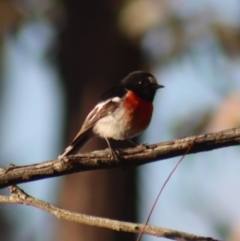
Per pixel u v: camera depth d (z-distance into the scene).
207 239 7.27
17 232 14.60
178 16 12.34
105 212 13.86
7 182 7.77
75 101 14.35
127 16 12.80
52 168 7.77
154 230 7.42
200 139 7.65
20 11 13.47
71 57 14.42
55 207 7.83
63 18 14.53
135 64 14.06
